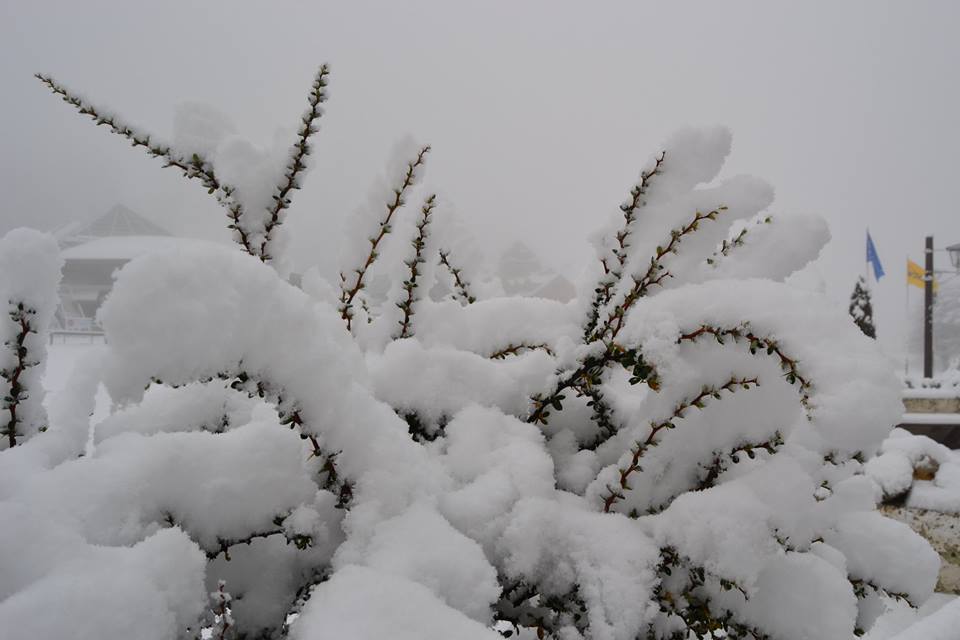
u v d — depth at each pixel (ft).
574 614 2.56
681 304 2.60
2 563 1.74
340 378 2.30
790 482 2.42
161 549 1.95
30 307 2.31
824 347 2.33
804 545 2.47
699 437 2.67
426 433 2.96
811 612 2.52
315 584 2.39
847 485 3.00
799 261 3.15
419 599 2.00
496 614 2.56
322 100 2.90
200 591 2.01
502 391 2.99
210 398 2.72
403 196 3.14
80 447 2.33
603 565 2.43
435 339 3.23
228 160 2.89
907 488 9.21
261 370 2.18
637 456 2.62
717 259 3.20
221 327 2.06
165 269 2.02
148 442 2.24
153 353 2.00
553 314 3.41
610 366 2.81
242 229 2.94
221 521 2.24
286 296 2.22
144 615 1.76
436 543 2.22
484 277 4.30
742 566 2.32
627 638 2.34
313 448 2.48
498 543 2.48
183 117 2.93
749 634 2.60
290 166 2.93
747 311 2.46
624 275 3.19
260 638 2.37
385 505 2.32
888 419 2.18
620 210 3.20
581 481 2.88
